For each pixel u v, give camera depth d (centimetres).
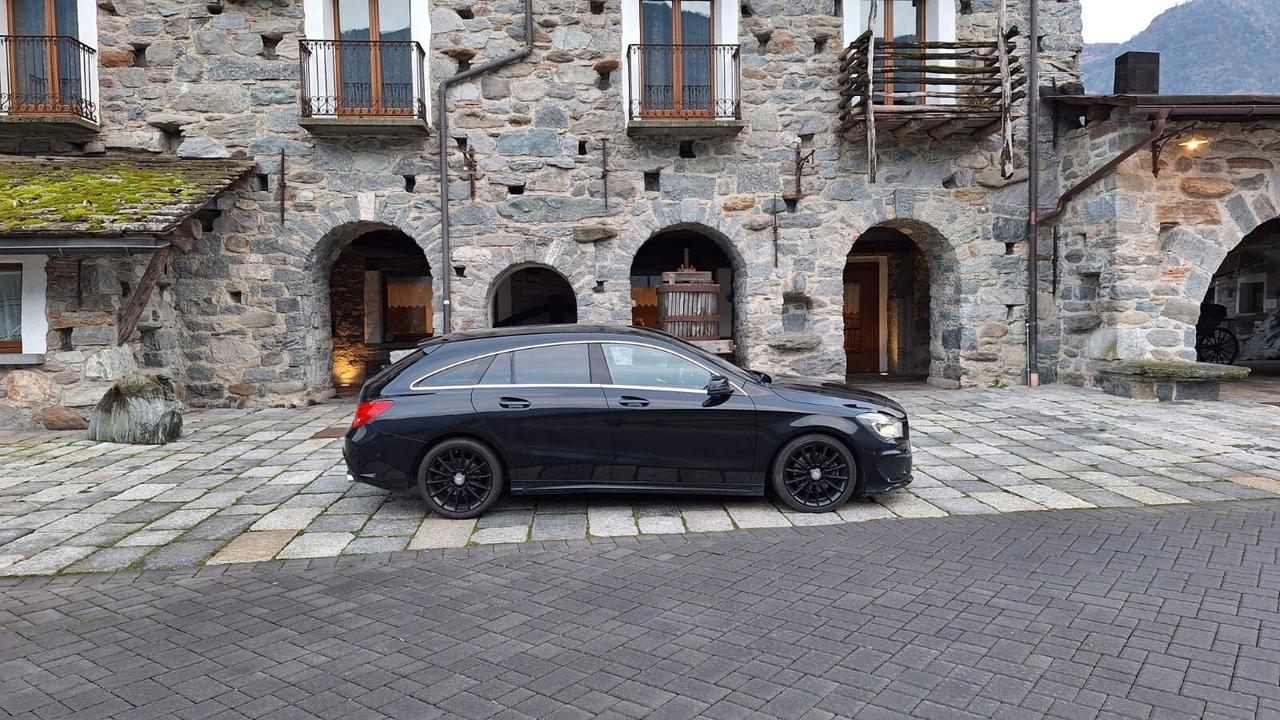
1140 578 421
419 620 387
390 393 574
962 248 1234
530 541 518
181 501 632
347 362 1541
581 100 1172
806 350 1218
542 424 562
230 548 516
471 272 1166
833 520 554
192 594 434
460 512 570
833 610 386
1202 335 1617
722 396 569
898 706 291
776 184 1202
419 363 585
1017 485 645
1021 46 1230
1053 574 431
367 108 1155
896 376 1535
